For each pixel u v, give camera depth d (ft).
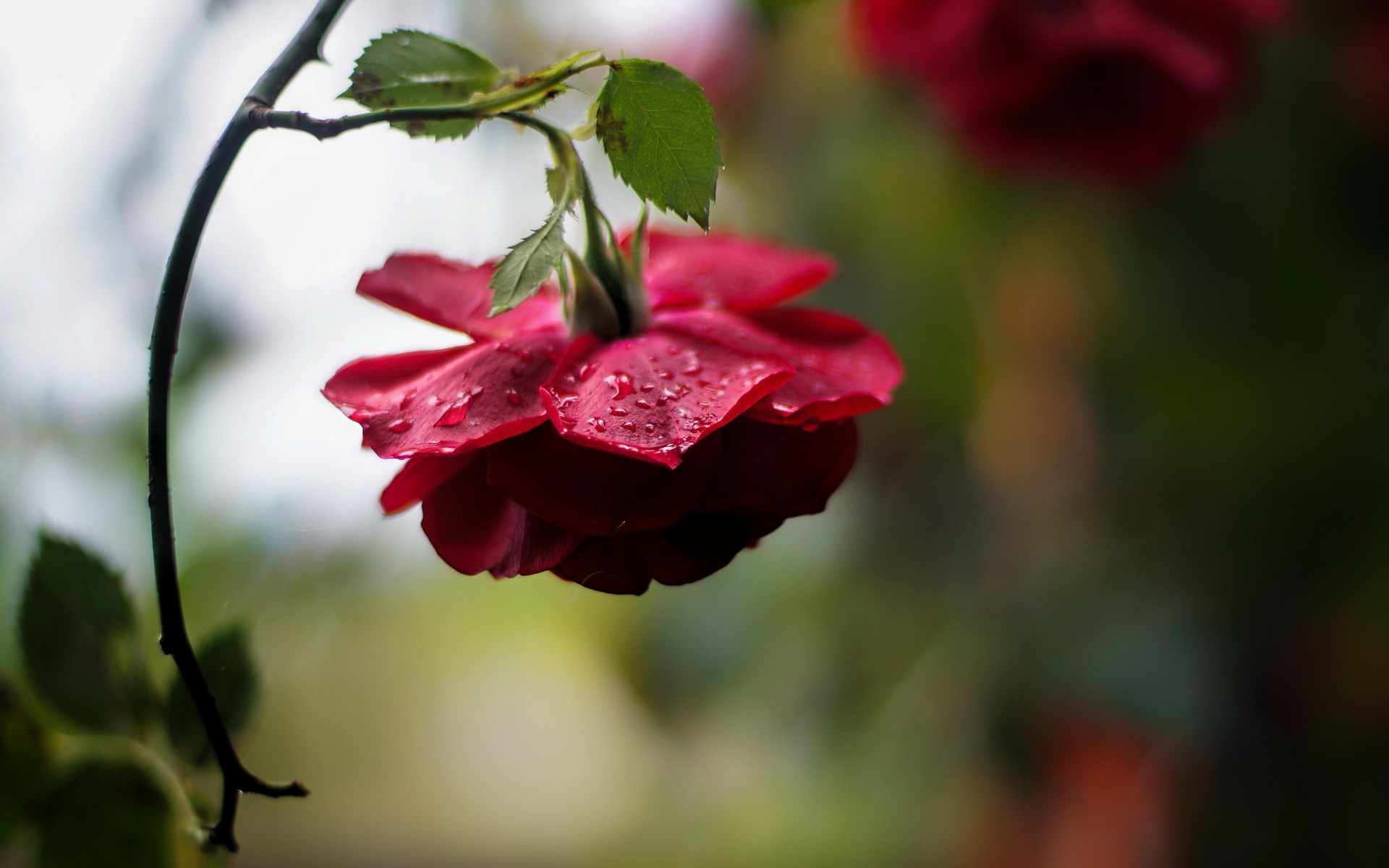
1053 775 2.89
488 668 4.83
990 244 2.66
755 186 2.90
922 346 2.74
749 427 1.42
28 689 1.54
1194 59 1.93
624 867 3.80
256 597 2.08
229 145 1.36
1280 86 2.56
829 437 1.43
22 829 1.53
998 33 2.08
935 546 3.08
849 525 3.08
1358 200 2.58
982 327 2.74
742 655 3.14
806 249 2.78
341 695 3.22
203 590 2.07
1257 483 2.70
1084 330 2.75
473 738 4.76
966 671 2.95
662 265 1.52
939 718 2.98
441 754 4.51
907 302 2.73
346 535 2.18
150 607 2.04
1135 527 2.88
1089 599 2.85
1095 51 2.01
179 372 2.10
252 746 2.90
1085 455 2.92
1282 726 2.78
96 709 1.54
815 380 1.44
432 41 1.40
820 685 3.12
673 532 1.43
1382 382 2.61
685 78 1.37
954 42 2.04
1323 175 2.58
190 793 1.52
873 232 2.73
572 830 4.80
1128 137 2.20
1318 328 2.61
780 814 3.53
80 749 1.54
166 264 1.36
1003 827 2.98
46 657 1.54
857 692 3.09
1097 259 2.66
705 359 1.43
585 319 1.45
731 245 1.54
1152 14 1.98
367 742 4.05
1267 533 2.72
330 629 2.42
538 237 1.36
